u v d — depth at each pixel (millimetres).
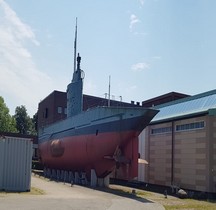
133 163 26375
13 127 91188
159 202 20719
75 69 40406
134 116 26156
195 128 28438
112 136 28031
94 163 30453
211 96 28719
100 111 30562
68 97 40875
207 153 26641
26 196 19219
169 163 31719
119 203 18250
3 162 22734
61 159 39031
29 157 23312
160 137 33562
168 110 34031
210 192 26016
